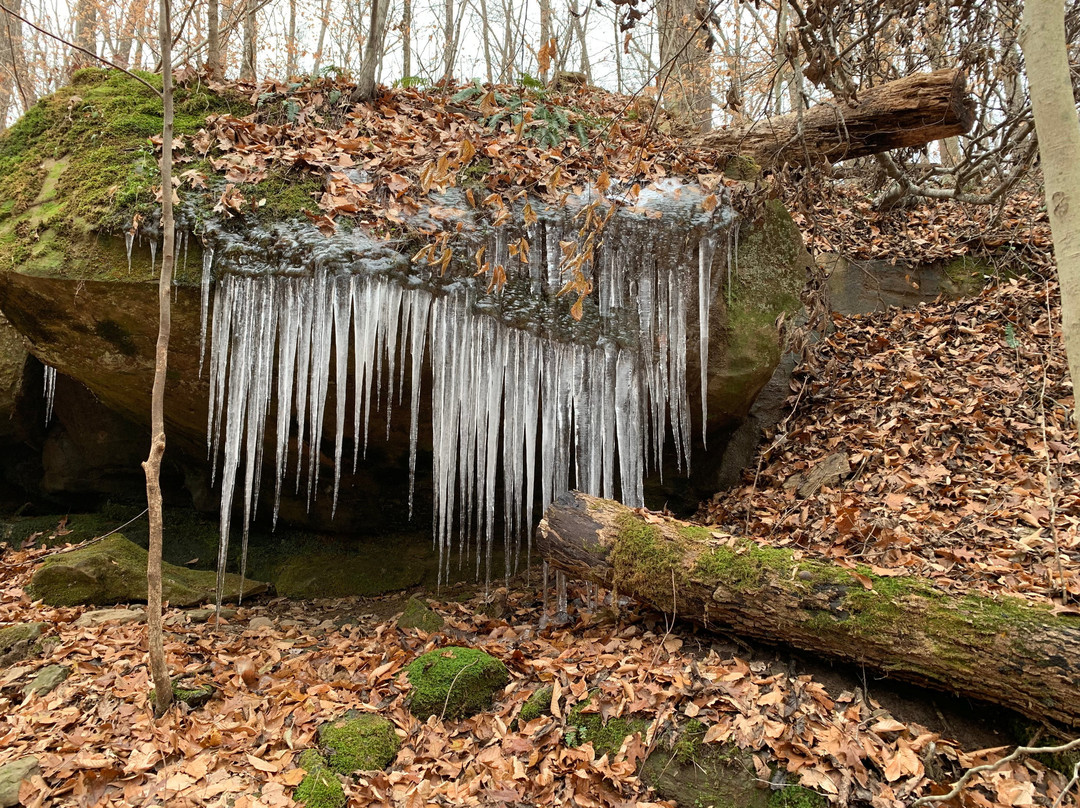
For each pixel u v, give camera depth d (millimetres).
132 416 5281
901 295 6969
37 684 3590
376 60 5453
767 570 3346
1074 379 2121
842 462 4980
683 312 4812
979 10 5574
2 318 6012
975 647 2861
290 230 4215
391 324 4195
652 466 5500
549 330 4574
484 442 4492
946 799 2506
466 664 3457
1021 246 6887
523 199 4719
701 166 5418
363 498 5648
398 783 2945
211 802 2834
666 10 8781
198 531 6027
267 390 4223
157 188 4242
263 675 3816
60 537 5969
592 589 4570
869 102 5668
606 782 2900
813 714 2969
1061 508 4031
